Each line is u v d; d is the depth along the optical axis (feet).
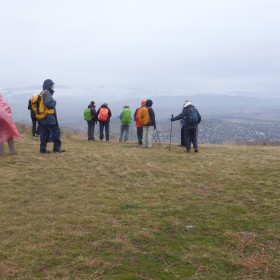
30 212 20.34
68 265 14.61
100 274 13.98
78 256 15.35
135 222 19.01
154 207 21.43
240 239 17.03
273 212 20.66
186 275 14.01
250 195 23.86
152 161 35.50
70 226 18.33
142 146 48.39
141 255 15.53
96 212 20.39
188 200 22.77
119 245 16.37
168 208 21.25
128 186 26.05
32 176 28.14
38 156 36.09
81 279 13.62
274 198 23.21
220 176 29.07
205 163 34.86
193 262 14.99
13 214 19.97
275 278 13.79
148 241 16.84
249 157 38.75
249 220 19.43
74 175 28.81
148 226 18.56
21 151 38.75
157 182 27.25
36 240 16.70
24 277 13.69
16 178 27.32
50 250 15.78
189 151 42.60
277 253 15.74
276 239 17.04
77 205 21.58
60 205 21.50
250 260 15.01
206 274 14.10
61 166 31.78
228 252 15.80
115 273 14.10
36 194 23.65
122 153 40.04
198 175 29.58
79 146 45.83
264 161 35.96
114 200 22.66
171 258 15.31
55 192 24.08
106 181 27.30
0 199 22.40
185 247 16.30
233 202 22.48
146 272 14.19
